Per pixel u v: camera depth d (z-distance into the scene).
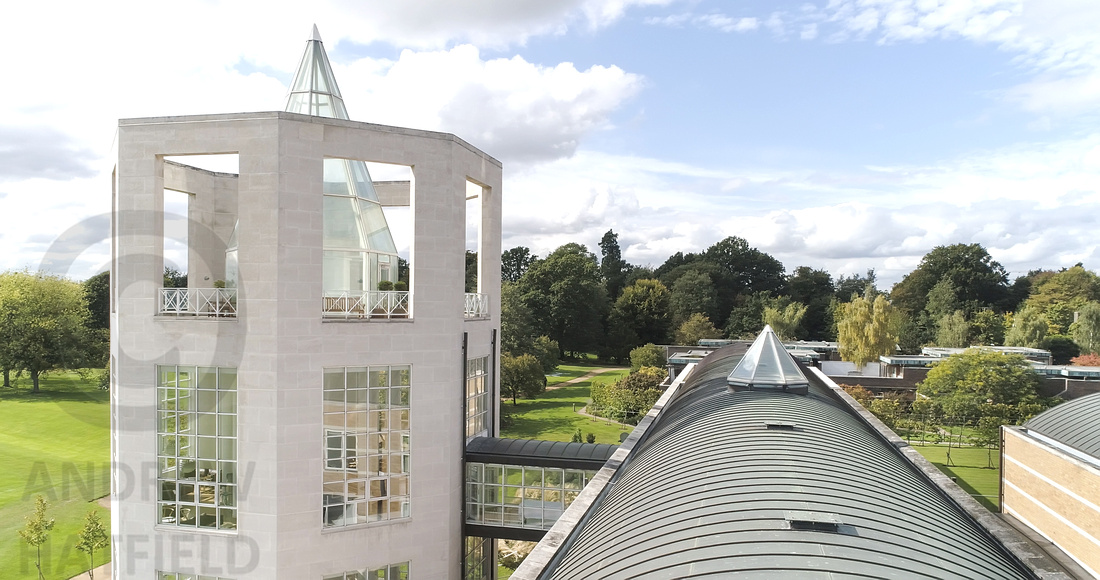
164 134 19.64
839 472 11.37
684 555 8.63
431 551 21.36
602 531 11.13
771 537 8.67
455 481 22.12
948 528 9.97
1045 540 28.34
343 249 22.67
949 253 107.62
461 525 22.44
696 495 10.76
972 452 47.28
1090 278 99.06
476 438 24.44
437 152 21.27
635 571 8.67
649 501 11.34
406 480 21.16
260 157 19.09
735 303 115.56
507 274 124.00
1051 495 27.88
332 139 19.77
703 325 97.44
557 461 22.47
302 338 19.38
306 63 25.03
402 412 21.06
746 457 12.20
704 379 25.56
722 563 8.12
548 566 11.34
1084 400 29.19
